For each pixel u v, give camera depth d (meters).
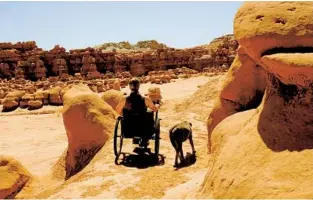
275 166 4.05
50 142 21.36
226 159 4.77
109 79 58.75
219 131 5.90
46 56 66.69
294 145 4.11
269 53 4.32
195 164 9.52
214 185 4.78
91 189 8.32
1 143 21.75
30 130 25.83
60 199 7.97
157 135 10.17
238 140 4.89
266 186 3.91
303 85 4.18
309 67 3.80
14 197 10.58
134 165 9.93
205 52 76.12
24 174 11.27
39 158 17.38
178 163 9.88
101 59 69.75
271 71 4.52
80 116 12.37
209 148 9.40
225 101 8.59
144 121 10.30
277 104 4.66
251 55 4.72
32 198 9.53
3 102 38.75
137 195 7.64
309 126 4.15
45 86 51.03
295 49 4.12
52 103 38.16
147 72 72.62
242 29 4.56
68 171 12.61
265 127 4.61
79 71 67.81
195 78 55.84
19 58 66.81
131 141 12.11
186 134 9.71
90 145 12.35
